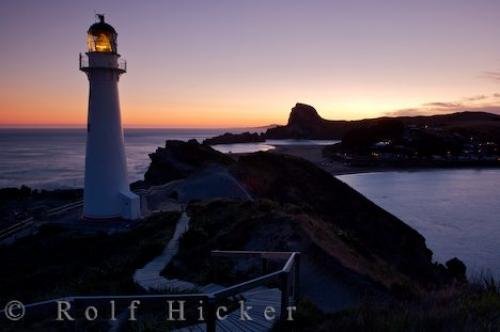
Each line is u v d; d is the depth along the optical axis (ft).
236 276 39.27
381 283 41.24
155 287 36.65
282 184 138.92
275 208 71.10
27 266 65.87
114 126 101.09
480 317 17.56
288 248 46.50
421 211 188.34
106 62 97.19
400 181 318.45
